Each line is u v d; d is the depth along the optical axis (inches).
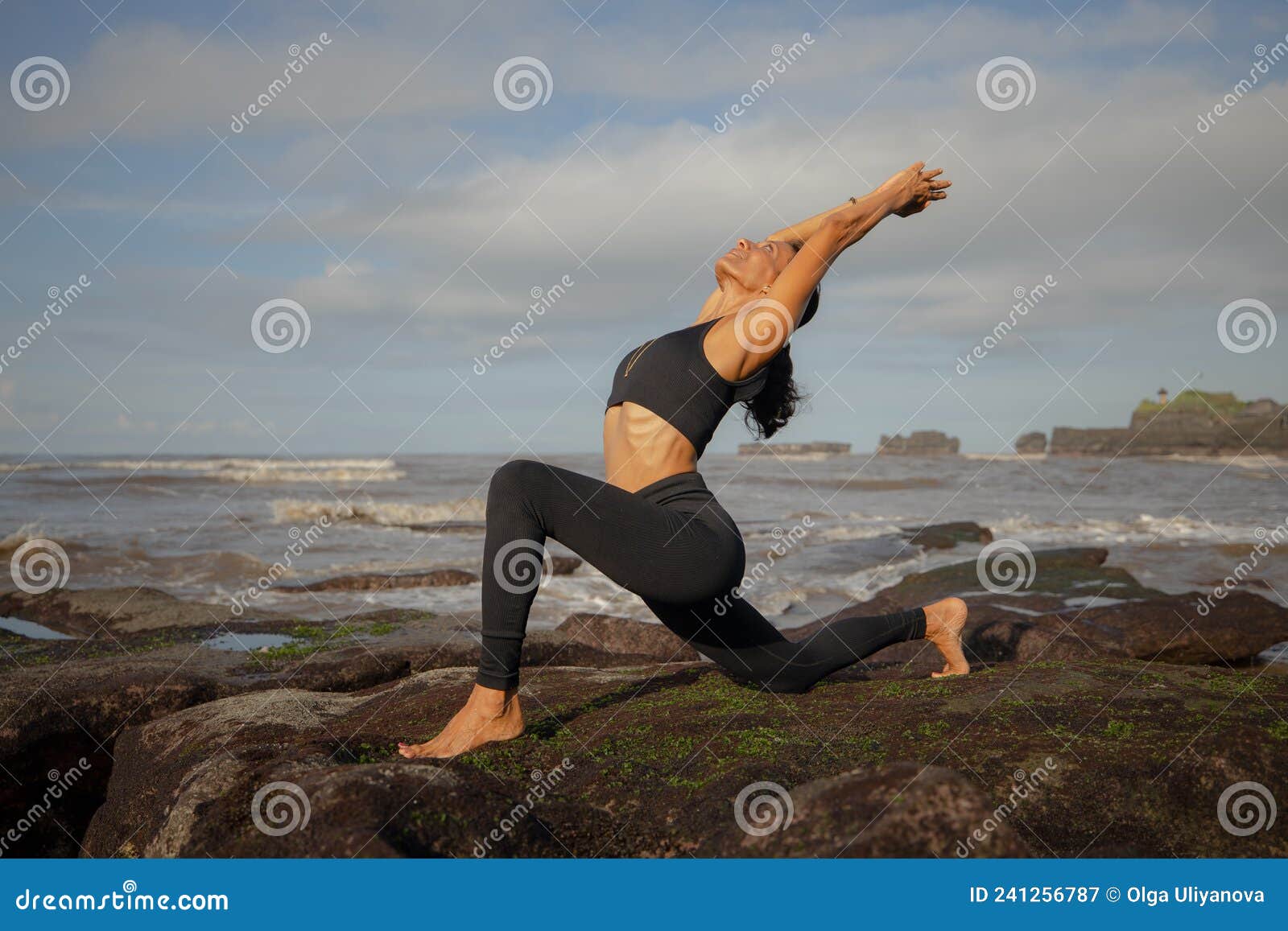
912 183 130.0
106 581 401.1
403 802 82.9
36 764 159.2
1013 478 1430.9
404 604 348.2
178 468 1759.4
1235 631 241.6
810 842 75.6
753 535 599.2
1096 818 93.6
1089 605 287.6
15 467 1856.5
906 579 349.4
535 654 216.8
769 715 116.6
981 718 111.3
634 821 92.8
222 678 186.5
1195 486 1201.4
